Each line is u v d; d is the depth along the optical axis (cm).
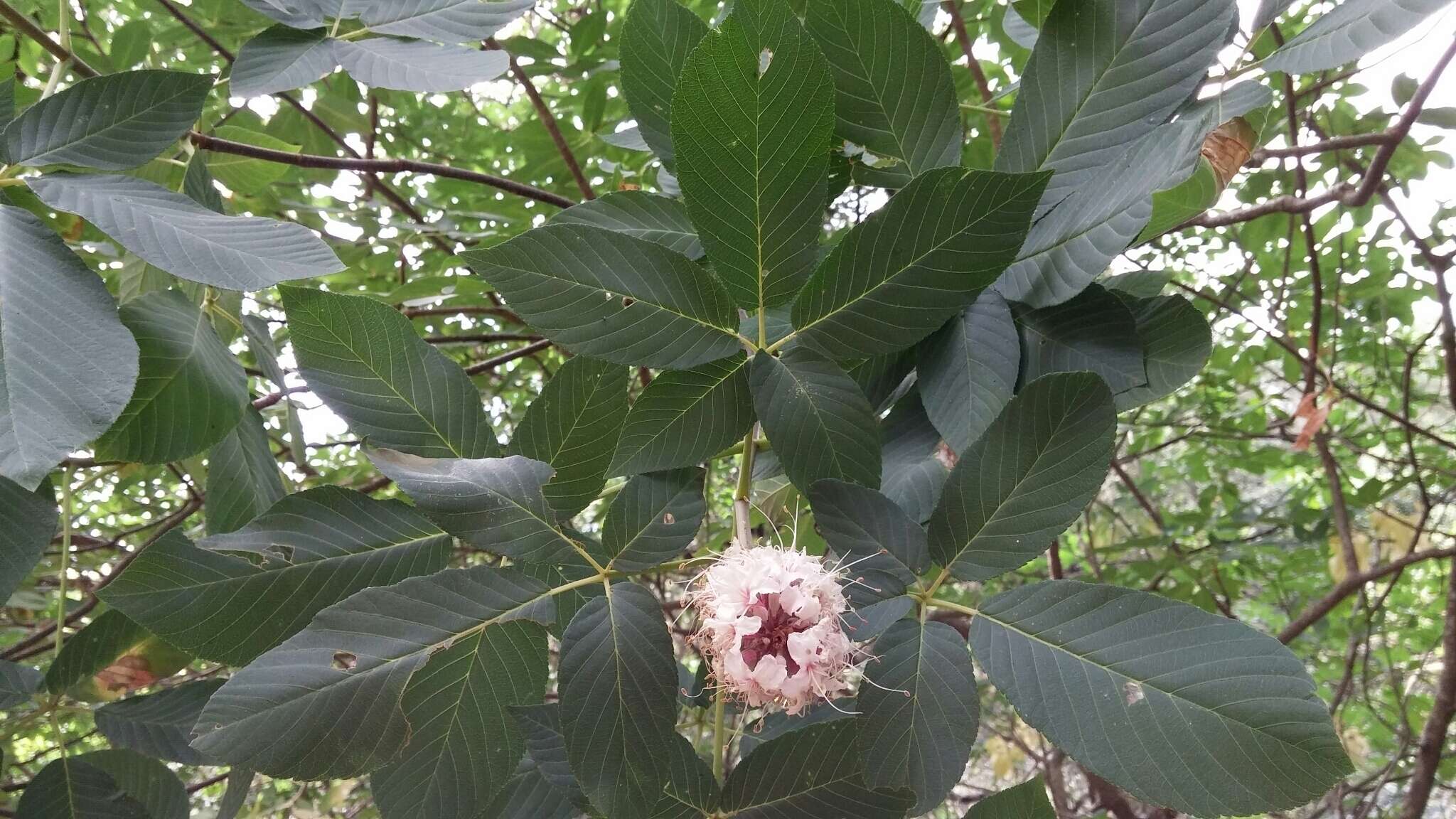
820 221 38
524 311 38
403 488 37
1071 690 35
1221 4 42
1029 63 46
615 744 34
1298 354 115
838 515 39
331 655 34
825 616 36
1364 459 195
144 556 39
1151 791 33
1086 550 182
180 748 49
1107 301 44
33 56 101
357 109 115
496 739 36
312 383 41
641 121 47
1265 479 222
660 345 40
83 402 32
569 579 42
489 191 122
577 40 99
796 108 35
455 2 54
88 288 35
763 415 40
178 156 68
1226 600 143
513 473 39
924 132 46
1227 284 137
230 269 38
